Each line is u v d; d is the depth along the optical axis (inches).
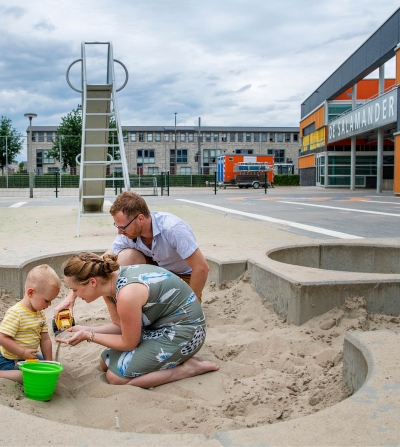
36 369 115.3
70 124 2119.8
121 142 394.3
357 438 77.6
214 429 98.4
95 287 122.0
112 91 418.0
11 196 1128.8
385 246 261.3
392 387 95.1
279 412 106.3
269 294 190.9
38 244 299.4
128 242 155.3
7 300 203.8
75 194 1224.2
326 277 178.7
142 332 127.7
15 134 2081.7
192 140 3154.5
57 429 81.0
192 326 126.6
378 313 174.1
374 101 974.4
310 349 149.8
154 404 111.1
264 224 445.1
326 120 1435.8
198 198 978.1
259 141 3228.3
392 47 899.4
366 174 1397.6
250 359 144.3
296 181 1957.4
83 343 156.6
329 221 470.9
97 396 116.3
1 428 81.1
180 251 143.6
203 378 128.6
